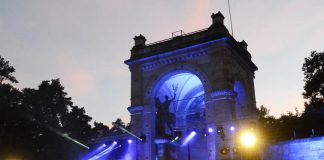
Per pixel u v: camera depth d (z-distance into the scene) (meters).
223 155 41.22
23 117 54.81
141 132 47.62
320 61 57.31
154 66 49.56
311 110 56.72
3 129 52.09
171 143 53.34
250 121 44.91
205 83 45.00
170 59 48.38
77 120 65.44
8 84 55.84
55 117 62.41
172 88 53.59
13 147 52.28
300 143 39.00
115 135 61.62
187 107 58.44
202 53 46.34
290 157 39.59
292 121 58.09
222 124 42.12
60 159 60.59
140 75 50.12
